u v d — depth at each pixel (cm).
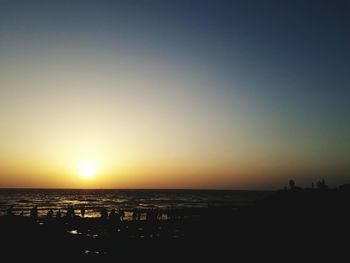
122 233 3969
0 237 3219
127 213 7244
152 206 9950
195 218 5569
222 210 6925
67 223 4597
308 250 2808
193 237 3712
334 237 3181
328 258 2542
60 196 16812
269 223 4269
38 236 3366
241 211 5997
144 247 3138
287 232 3609
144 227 4534
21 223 3897
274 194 6556
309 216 4266
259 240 3356
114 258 2702
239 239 3481
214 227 4453
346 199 4809
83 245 3177
